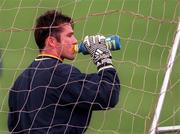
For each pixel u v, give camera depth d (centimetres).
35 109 820
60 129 812
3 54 1738
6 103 1443
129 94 1614
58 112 813
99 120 1534
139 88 1636
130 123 1523
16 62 1702
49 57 837
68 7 1930
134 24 1869
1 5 2016
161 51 1755
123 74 1695
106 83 809
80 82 809
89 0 1953
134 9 1962
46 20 848
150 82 1653
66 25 847
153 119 840
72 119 816
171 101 1484
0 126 1431
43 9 1944
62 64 822
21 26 1934
